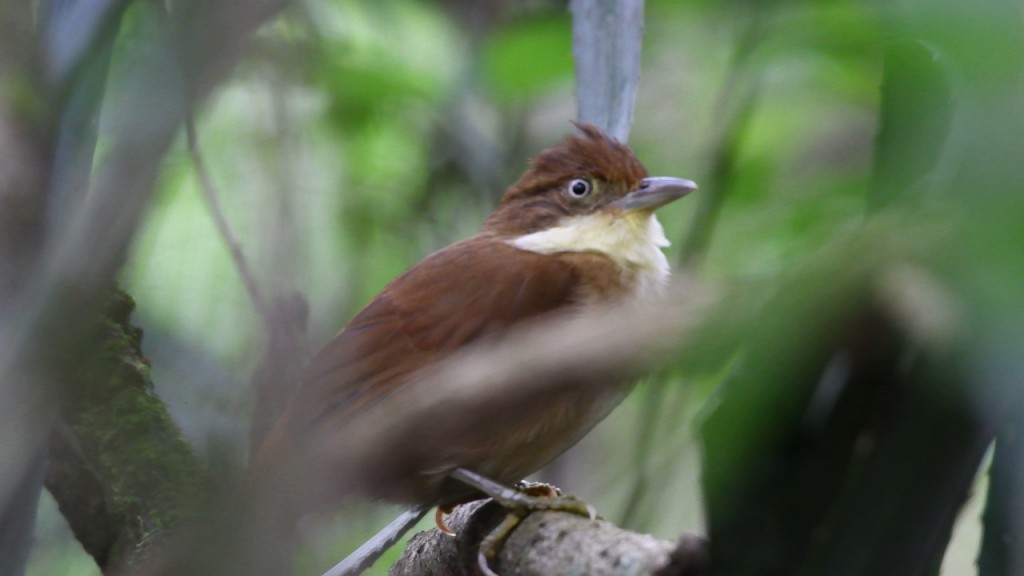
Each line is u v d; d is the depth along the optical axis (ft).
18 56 9.56
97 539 22.13
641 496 19.43
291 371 15.44
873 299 6.71
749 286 7.07
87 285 7.84
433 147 35.53
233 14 7.60
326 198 31.01
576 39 18.98
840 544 9.15
